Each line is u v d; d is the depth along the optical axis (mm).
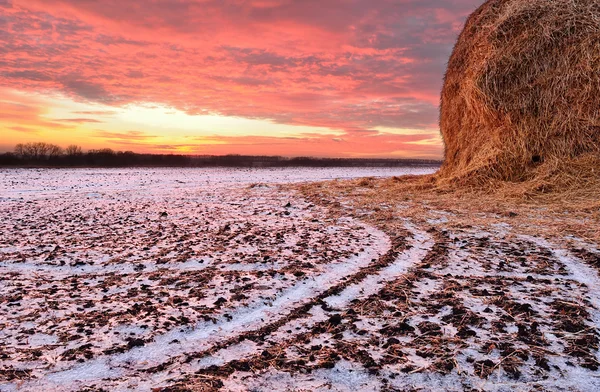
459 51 12711
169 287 4203
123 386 2484
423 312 3459
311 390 2402
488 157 10562
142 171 28828
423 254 5293
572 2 10516
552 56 10133
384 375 2535
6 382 2533
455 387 2408
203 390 2402
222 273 4594
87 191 13742
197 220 8008
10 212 9203
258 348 2945
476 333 3041
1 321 3406
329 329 3193
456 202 8961
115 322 3354
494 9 11875
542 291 3859
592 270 4461
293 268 4742
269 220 7949
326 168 35812
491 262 4832
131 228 7242
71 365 2727
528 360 2670
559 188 8898
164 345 2996
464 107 12148
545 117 9992
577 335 2992
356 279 4344
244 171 29484
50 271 4809
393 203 9266
